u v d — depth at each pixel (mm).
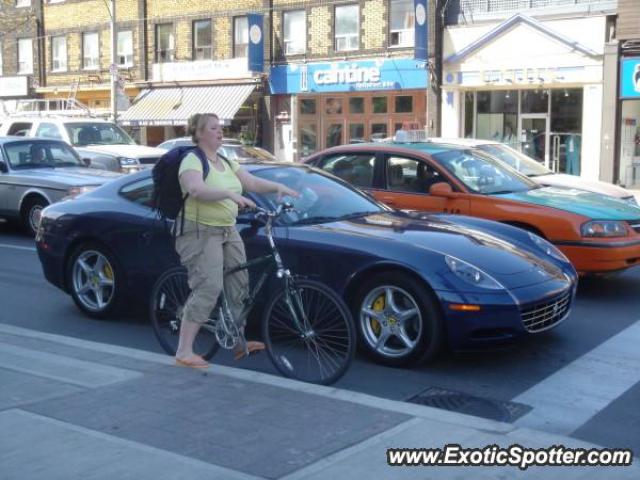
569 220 8602
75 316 8000
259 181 5898
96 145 18172
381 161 9797
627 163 24312
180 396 5172
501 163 10078
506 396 5633
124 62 35281
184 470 4031
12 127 19141
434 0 26703
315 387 5340
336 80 29594
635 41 23344
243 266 5875
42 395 5176
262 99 31625
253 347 5945
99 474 3986
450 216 7500
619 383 5883
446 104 27031
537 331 6188
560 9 24531
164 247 7203
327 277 6375
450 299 5867
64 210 7902
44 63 38281
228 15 31906
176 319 6277
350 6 29125
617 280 9562
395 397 5613
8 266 10773
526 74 25312
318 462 4137
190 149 5594
